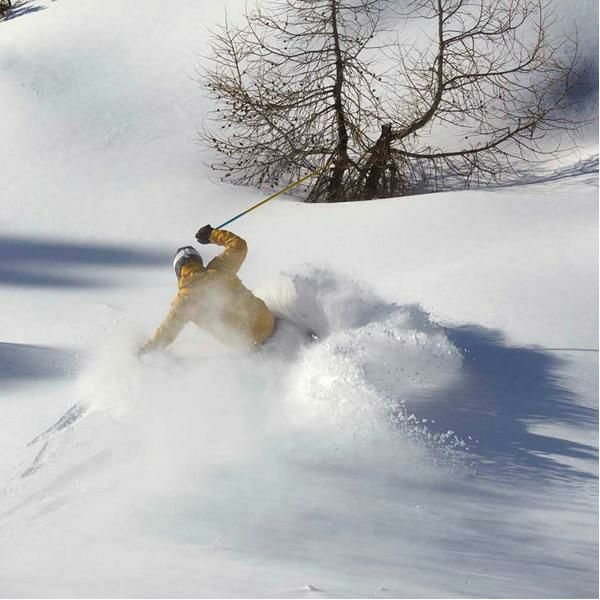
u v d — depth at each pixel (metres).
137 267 31.78
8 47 57.28
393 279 27.69
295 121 43.59
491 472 14.73
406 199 36.88
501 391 18.47
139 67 53.28
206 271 19.11
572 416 17.31
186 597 9.30
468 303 24.62
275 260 31.20
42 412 17.20
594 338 22.03
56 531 12.12
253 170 43.41
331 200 42.66
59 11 60.91
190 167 43.16
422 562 11.27
